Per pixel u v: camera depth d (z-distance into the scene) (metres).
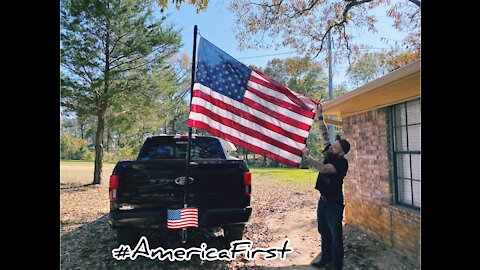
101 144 13.39
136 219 3.95
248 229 6.19
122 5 11.78
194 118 3.69
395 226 4.55
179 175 4.19
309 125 3.91
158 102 13.48
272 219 7.08
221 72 3.89
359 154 5.82
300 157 3.81
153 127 15.70
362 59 13.98
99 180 13.41
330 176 3.73
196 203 4.19
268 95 3.94
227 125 3.77
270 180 16.52
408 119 4.45
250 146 3.78
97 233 5.77
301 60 13.33
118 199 3.99
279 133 3.86
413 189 4.33
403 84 3.52
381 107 4.96
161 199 4.11
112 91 11.72
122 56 12.28
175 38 12.78
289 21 12.33
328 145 3.92
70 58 11.38
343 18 11.90
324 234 4.05
